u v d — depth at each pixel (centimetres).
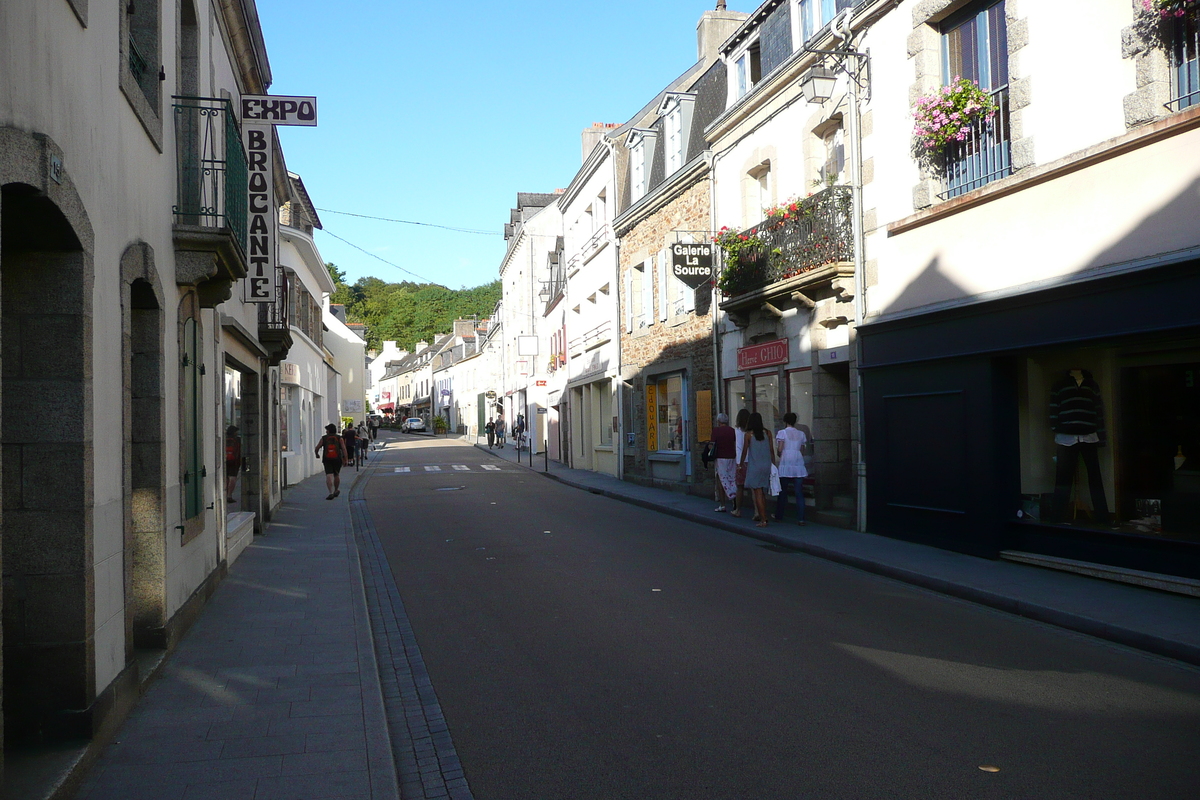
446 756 468
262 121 1203
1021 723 493
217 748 470
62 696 448
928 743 464
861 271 1223
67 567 450
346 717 520
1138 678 576
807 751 458
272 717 520
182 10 910
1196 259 741
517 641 707
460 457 4003
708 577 968
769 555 1123
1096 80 855
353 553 1184
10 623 445
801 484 1346
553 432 3675
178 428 737
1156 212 793
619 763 450
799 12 1452
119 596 523
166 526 671
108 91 523
